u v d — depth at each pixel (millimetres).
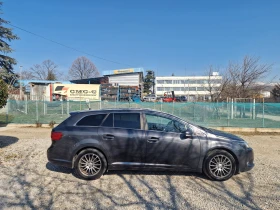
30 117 15438
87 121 5055
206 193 4195
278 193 4223
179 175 5164
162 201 3834
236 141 4992
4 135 10672
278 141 9984
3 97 7312
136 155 4855
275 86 39250
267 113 14859
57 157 4906
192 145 4867
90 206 3617
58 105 16609
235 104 15391
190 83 83375
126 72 55312
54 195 4012
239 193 4211
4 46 28703
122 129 4945
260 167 5926
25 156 6664
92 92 27391
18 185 4434
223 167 4871
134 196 4020
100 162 4844
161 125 5055
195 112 15055
